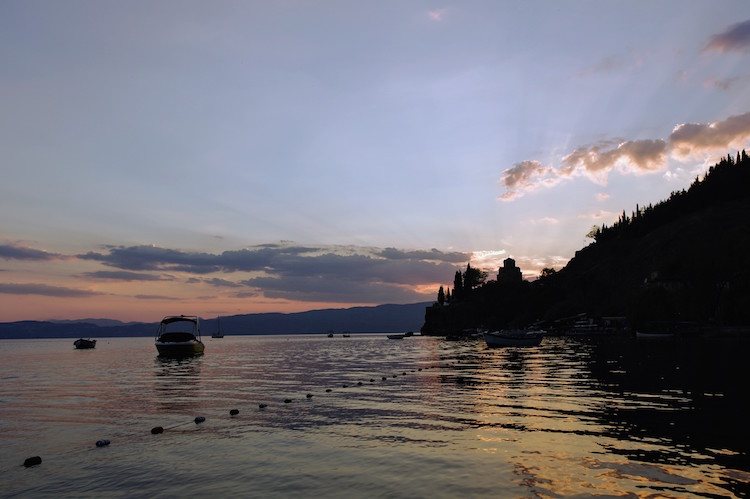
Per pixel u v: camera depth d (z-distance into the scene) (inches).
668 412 729.0
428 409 795.4
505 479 425.1
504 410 768.9
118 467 498.3
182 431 666.2
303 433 630.5
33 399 1031.0
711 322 4035.4
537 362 1825.8
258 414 786.2
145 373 1692.9
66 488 438.3
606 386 1041.5
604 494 385.4
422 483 420.2
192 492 415.2
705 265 4055.1
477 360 2057.1
